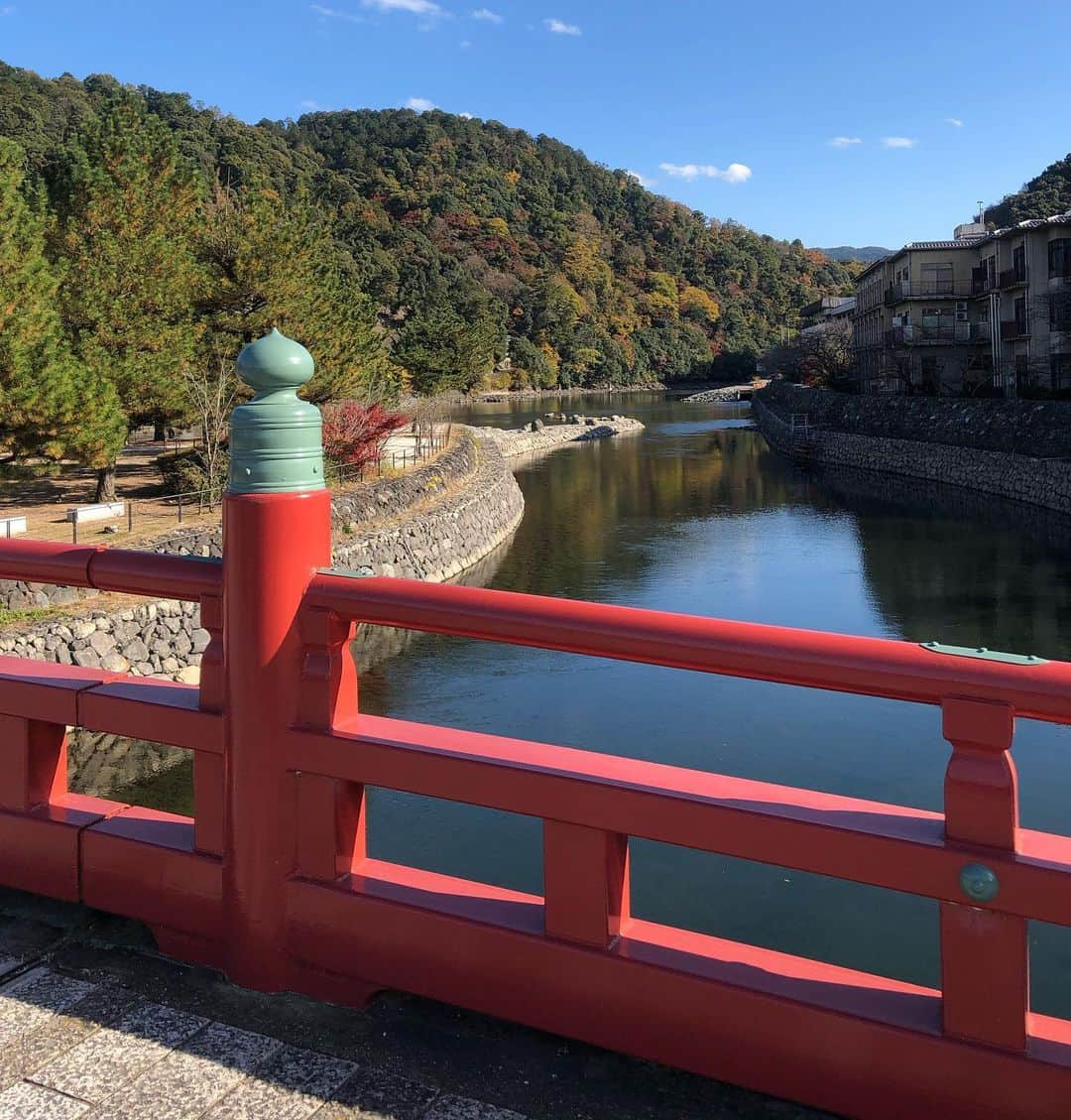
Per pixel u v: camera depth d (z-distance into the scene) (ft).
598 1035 4.99
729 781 4.93
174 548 38.91
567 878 5.03
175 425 52.47
